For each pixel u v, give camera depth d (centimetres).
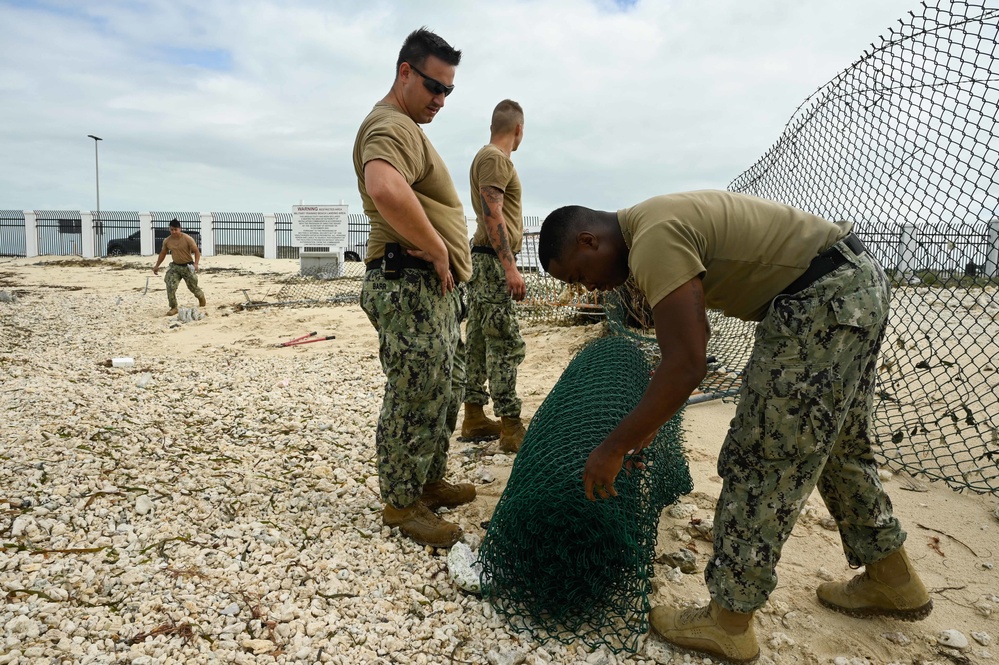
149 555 261
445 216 285
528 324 895
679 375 179
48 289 1617
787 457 195
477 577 251
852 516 228
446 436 318
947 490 340
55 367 633
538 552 229
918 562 273
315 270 1800
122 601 231
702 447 404
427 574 264
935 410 429
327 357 746
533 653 220
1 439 362
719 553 208
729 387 505
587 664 215
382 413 287
